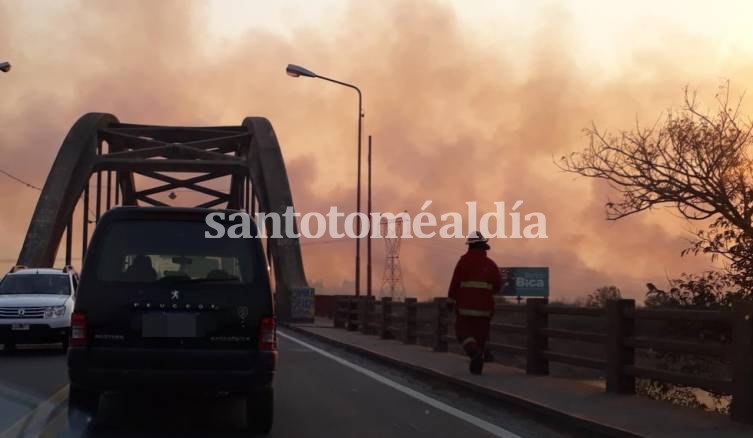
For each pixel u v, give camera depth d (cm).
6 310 1691
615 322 1023
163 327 788
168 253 810
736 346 820
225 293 802
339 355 1794
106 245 805
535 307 1244
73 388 849
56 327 1703
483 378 1188
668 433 761
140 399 1055
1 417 910
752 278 1324
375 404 1061
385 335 2142
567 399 975
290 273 3678
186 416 942
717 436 745
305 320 3338
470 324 1228
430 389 1213
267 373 800
